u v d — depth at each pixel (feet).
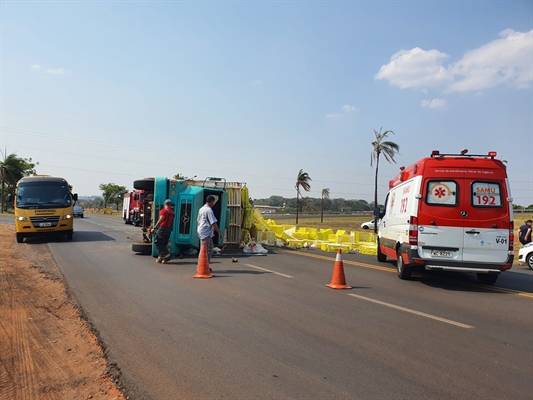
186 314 22.89
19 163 213.25
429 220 33.50
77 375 15.40
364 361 16.78
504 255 32.78
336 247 57.41
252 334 19.74
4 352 17.66
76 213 173.37
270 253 52.75
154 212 45.03
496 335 20.74
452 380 15.24
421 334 20.48
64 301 25.76
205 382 14.66
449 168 33.60
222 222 49.98
